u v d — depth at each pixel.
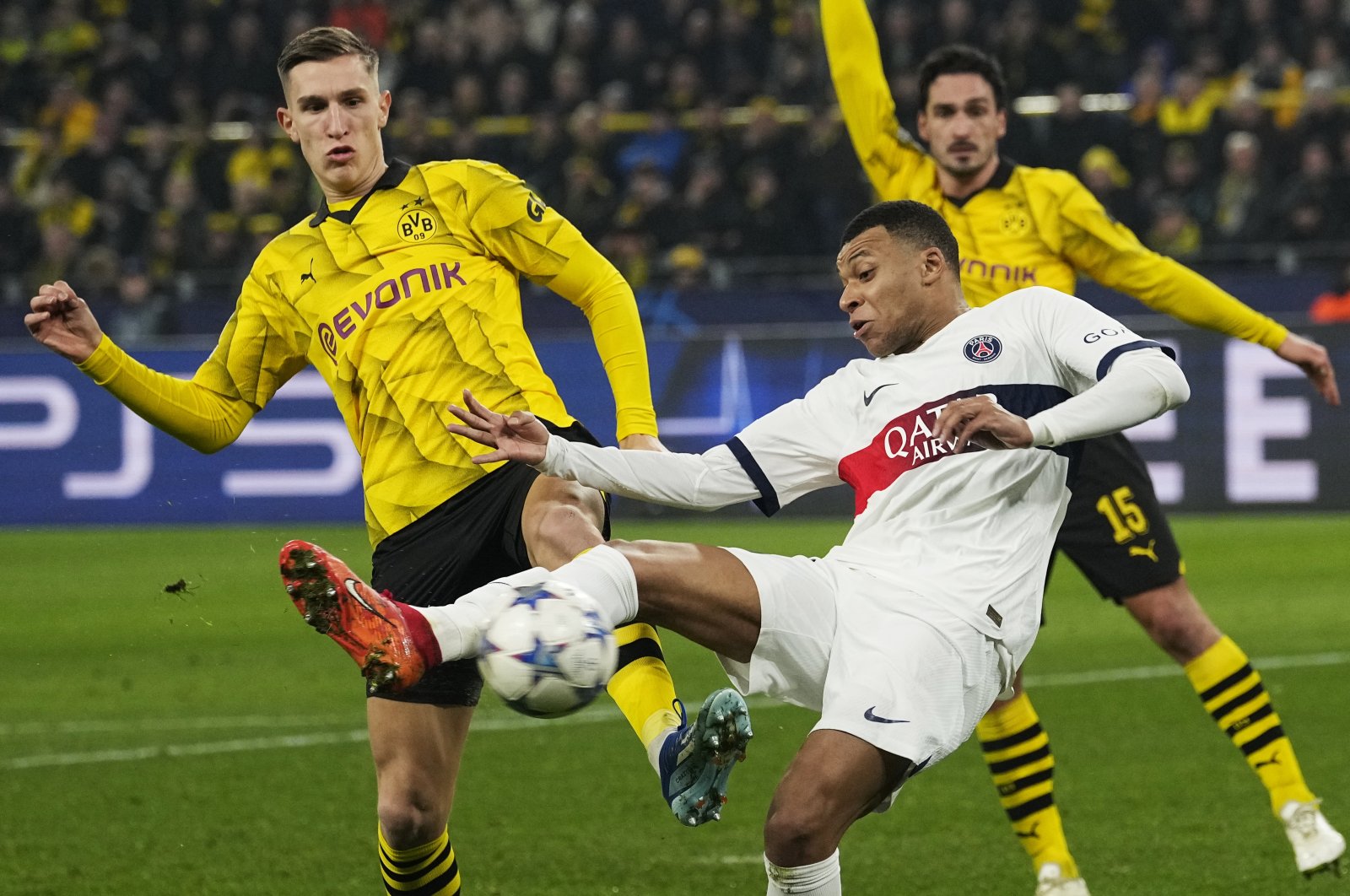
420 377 14.88
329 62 15.12
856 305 13.38
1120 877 17.69
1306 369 19.92
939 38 58.56
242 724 26.92
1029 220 19.78
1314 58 57.84
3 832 20.22
